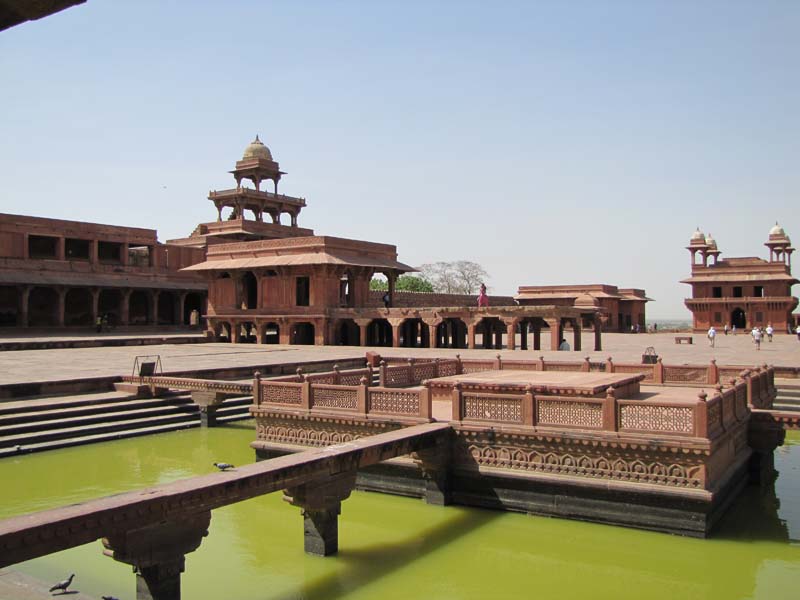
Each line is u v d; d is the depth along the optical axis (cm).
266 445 1391
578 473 1072
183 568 724
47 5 311
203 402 1908
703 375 1664
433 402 1551
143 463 1522
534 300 7069
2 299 4638
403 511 1138
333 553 947
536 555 945
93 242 5019
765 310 6550
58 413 1758
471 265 9844
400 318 3853
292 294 4181
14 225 4528
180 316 5484
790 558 934
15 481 1358
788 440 1805
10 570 780
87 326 4812
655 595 826
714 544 970
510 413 1139
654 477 1016
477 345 4897
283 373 2622
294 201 5953
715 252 7288
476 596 818
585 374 1495
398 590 831
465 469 1159
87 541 634
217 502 748
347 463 943
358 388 1286
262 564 918
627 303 7494
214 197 5688
